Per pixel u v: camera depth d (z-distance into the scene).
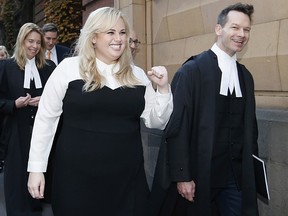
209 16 4.68
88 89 2.23
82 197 2.26
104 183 2.27
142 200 2.35
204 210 2.71
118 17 2.27
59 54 5.74
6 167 4.30
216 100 2.74
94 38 2.28
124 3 6.27
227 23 2.73
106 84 2.27
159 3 5.78
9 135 4.27
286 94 3.77
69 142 2.27
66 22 9.27
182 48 5.25
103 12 2.26
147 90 2.41
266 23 3.89
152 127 2.44
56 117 2.34
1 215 4.48
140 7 6.07
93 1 7.68
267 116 3.72
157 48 5.87
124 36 2.30
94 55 2.28
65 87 2.28
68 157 2.26
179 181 2.68
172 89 2.77
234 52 2.80
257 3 3.98
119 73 2.29
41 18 12.21
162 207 2.92
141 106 2.34
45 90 2.33
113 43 2.26
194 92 2.73
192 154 2.77
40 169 2.31
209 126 2.70
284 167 3.43
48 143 2.34
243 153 2.78
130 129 2.31
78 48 2.38
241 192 2.82
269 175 3.55
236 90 2.78
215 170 2.78
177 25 5.34
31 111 4.28
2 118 4.33
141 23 6.08
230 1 4.33
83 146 2.25
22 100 4.06
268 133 3.55
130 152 2.30
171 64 5.48
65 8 9.26
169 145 2.73
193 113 2.75
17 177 4.25
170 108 2.36
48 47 5.59
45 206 4.61
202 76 2.74
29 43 4.21
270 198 3.56
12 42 14.60
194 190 2.76
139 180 2.36
